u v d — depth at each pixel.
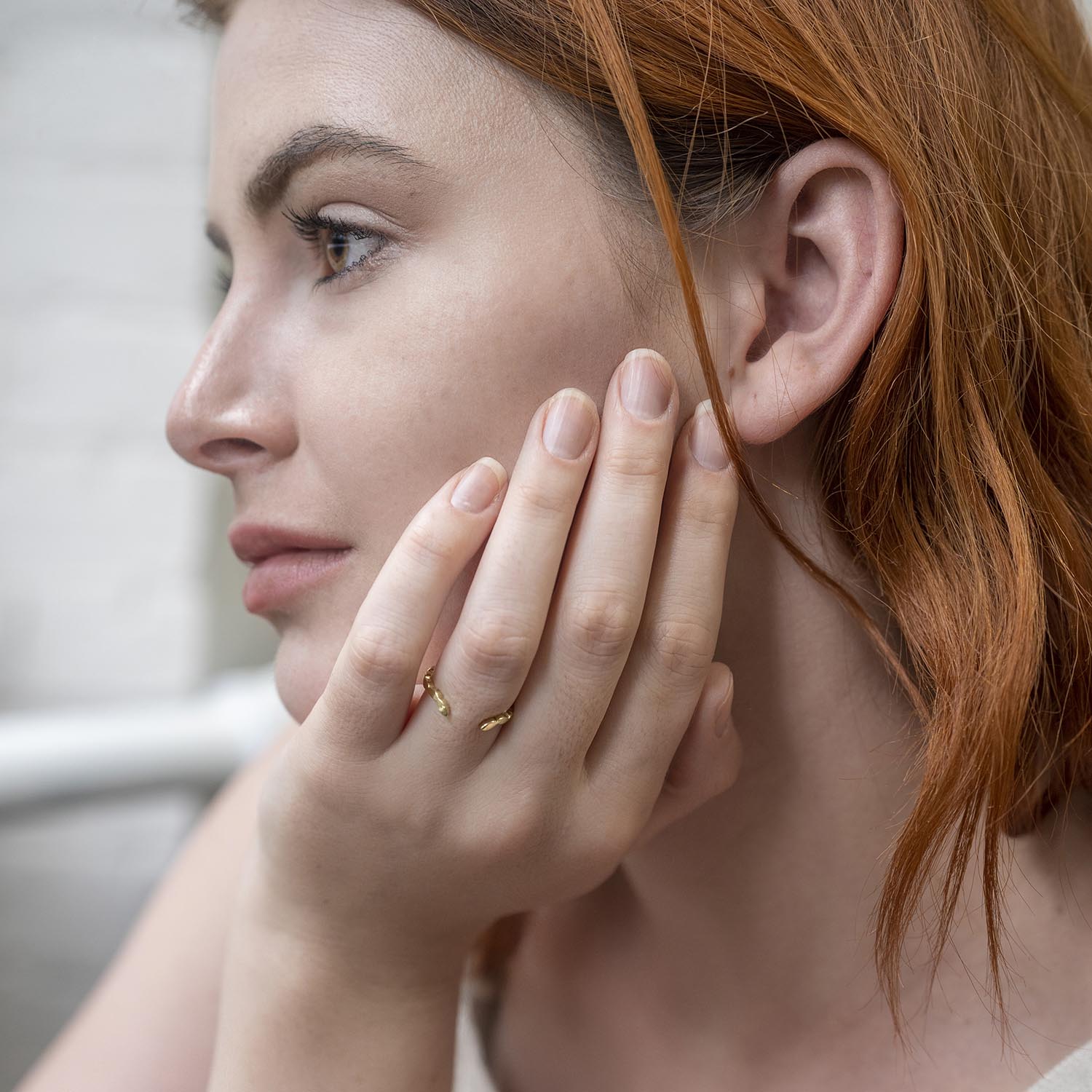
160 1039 0.87
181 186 1.65
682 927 0.69
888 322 0.57
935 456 0.59
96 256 1.65
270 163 0.57
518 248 0.55
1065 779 0.62
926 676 0.60
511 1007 0.78
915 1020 0.63
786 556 0.62
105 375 1.66
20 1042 1.64
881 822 0.64
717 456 0.55
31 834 1.65
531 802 0.56
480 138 0.54
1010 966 0.61
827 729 0.63
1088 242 0.67
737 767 0.60
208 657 1.69
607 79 0.52
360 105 0.54
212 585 1.71
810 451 0.62
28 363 1.65
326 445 0.57
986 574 0.58
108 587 1.67
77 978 1.65
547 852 0.57
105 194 1.64
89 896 1.66
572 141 0.55
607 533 0.54
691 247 0.56
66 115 1.64
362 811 0.57
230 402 0.59
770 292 0.59
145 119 1.64
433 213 0.55
